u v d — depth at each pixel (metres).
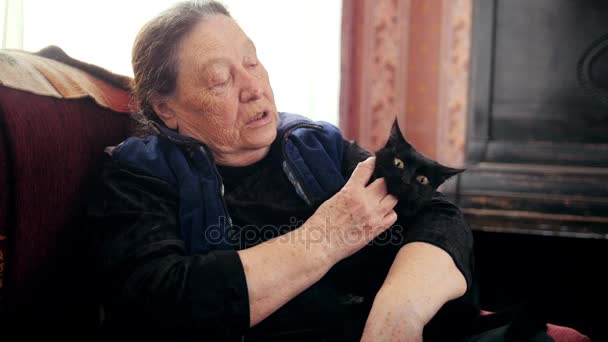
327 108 1.96
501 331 0.73
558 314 1.25
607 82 1.43
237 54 0.79
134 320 0.64
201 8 0.82
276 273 0.66
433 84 1.93
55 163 0.76
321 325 0.76
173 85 0.81
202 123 0.80
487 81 1.52
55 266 0.78
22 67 0.79
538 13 1.48
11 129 0.69
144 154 0.79
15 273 0.70
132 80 1.02
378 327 0.66
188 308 0.63
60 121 0.78
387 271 0.82
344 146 0.94
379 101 1.96
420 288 0.69
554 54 1.47
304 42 1.91
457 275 0.73
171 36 0.79
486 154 1.51
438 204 0.84
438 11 1.91
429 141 1.95
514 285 1.28
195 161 0.80
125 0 1.70
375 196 0.75
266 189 0.84
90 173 0.84
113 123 0.92
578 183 1.35
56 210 0.77
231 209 0.81
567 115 1.47
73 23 1.67
